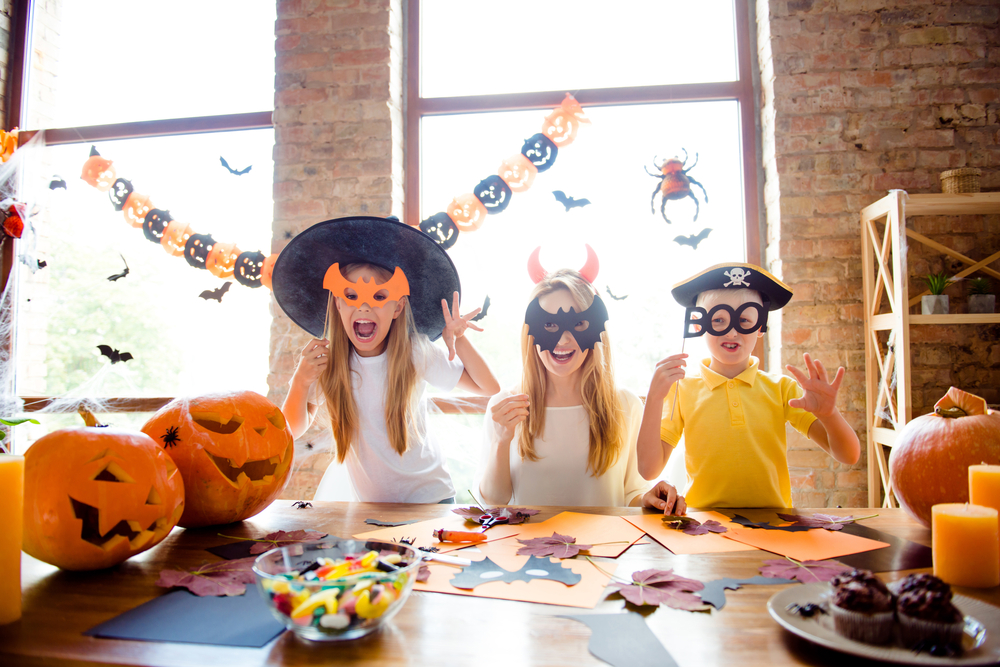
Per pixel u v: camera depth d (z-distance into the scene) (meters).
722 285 1.24
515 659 0.52
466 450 2.18
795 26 2.04
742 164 2.17
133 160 2.40
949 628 0.49
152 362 2.36
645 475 1.17
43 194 2.43
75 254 2.41
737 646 0.54
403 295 1.31
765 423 1.25
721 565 0.75
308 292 1.44
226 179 2.35
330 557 0.68
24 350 2.40
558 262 2.14
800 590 0.62
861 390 1.94
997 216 1.92
